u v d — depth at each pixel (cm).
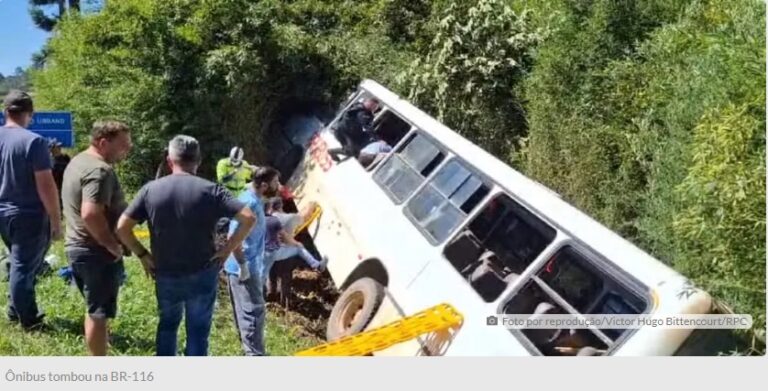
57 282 688
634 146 690
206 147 1070
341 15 1215
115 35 1070
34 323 574
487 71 966
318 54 1130
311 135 1022
